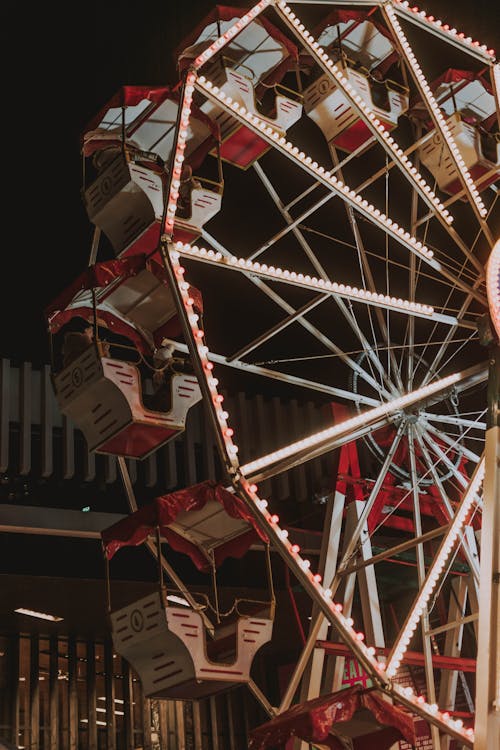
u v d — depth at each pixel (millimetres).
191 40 14344
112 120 14328
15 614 18484
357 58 16078
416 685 19766
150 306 13477
